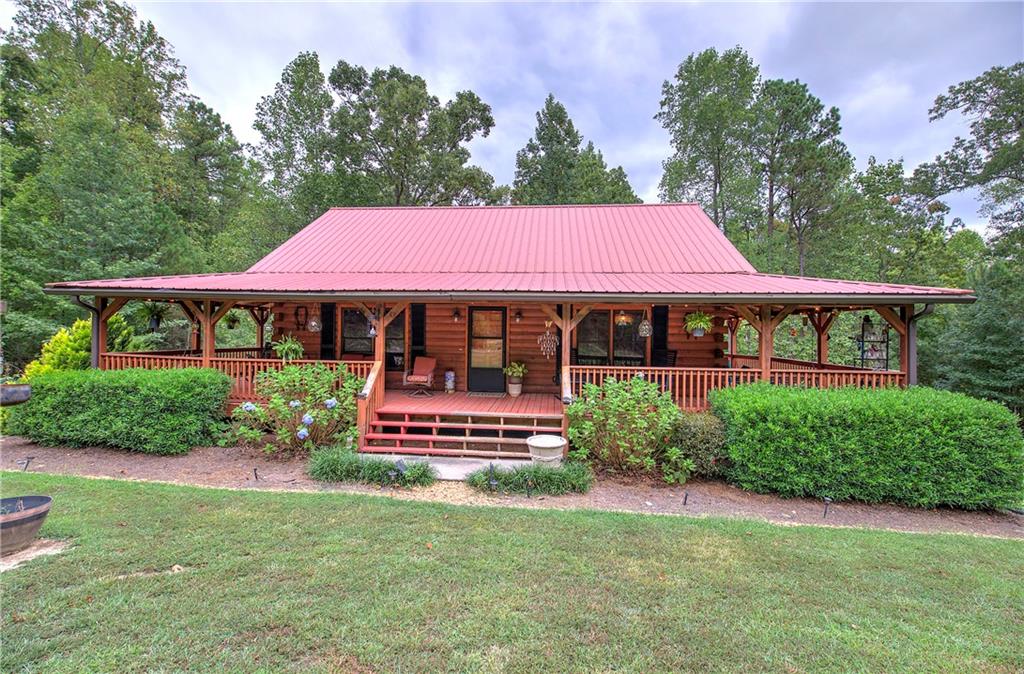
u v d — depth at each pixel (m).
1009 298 16.58
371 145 29.02
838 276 23.78
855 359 18.23
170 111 30.97
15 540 4.41
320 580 4.07
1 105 19.47
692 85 26.25
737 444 7.03
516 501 6.38
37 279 15.92
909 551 5.01
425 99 30.45
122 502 5.83
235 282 9.91
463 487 6.89
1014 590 4.23
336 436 8.50
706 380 8.78
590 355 11.60
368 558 4.50
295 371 8.55
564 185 34.16
